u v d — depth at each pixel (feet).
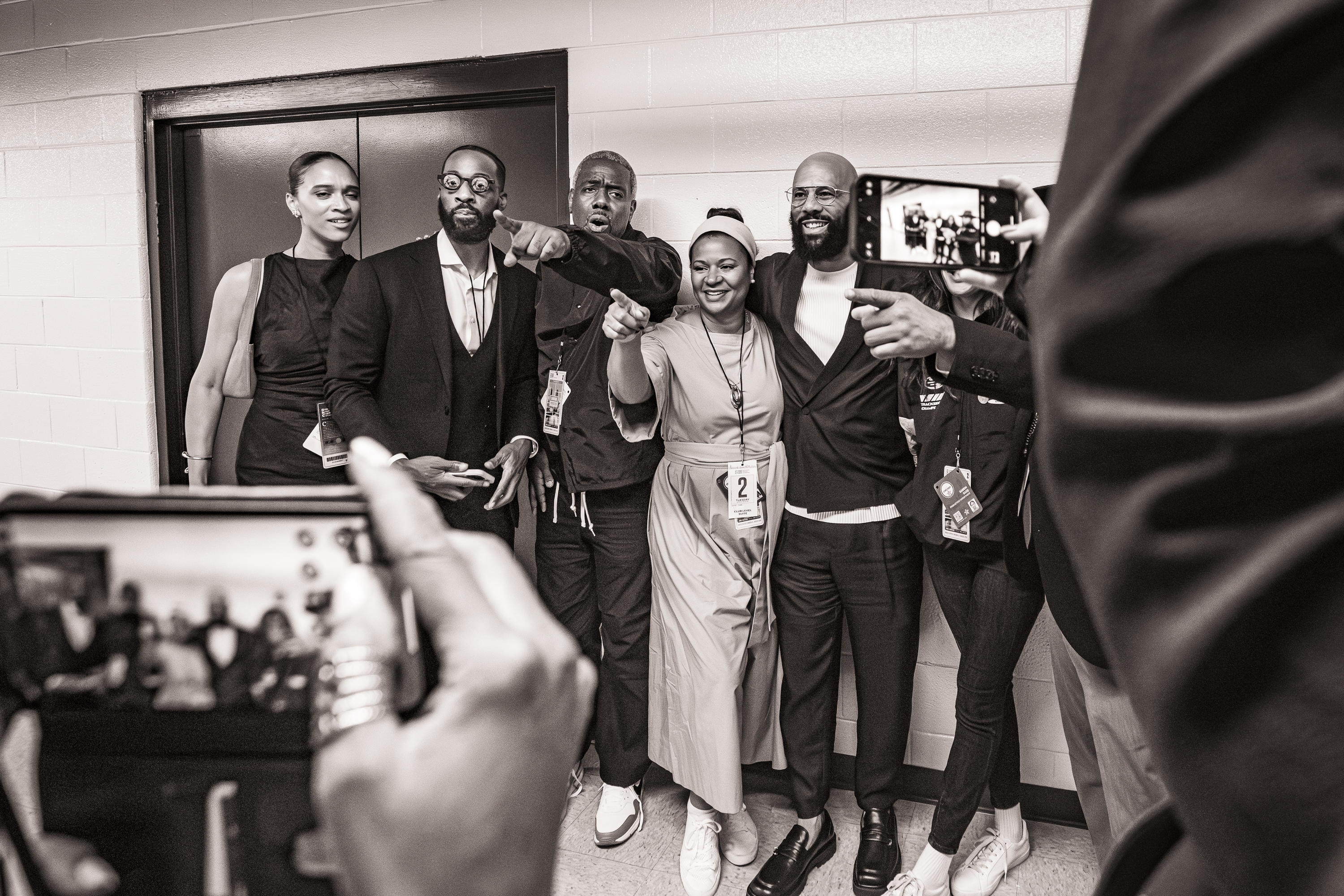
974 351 5.36
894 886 7.70
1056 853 8.39
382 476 0.91
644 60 9.79
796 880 7.92
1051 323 0.71
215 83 11.70
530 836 0.81
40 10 12.43
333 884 0.94
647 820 9.07
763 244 9.57
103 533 0.95
